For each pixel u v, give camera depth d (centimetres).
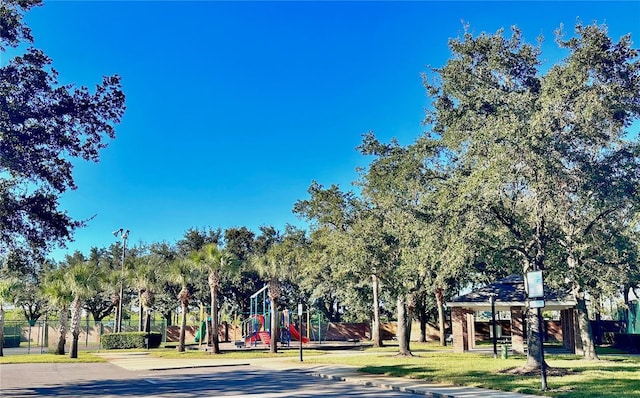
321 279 4612
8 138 1385
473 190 1780
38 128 1432
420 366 2386
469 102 2161
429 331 5959
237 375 2291
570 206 1958
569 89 1794
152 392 1694
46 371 2592
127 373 2462
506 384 1689
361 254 2872
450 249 1931
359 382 1931
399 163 2662
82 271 3647
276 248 4066
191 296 6156
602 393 1464
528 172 1773
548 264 2225
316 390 1709
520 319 3678
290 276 4434
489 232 1930
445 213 1973
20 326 5978
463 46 2373
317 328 6075
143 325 6322
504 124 1764
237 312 6138
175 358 3428
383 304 5600
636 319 3975
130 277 5022
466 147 1981
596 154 1928
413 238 2428
